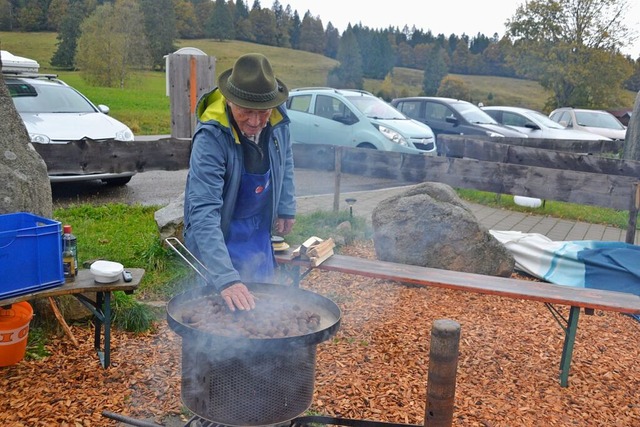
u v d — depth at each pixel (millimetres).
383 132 11711
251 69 2662
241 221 3141
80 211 7508
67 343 4129
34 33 65250
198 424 2939
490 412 3557
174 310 2633
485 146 10523
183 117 9602
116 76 41406
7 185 4035
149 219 7312
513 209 10586
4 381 3574
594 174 6789
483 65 73438
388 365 4070
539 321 5074
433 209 5805
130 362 3930
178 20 78062
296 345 2293
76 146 7152
